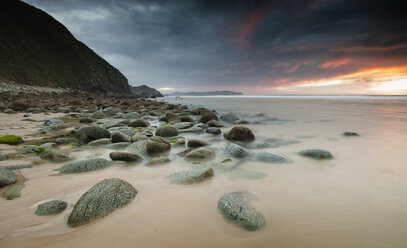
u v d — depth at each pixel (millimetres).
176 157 6355
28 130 10148
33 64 55781
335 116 17203
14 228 2869
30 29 69750
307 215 3186
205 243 2578
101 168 5254
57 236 2713
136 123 11984
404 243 2596
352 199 3709
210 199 3656
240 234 2738
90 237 2689
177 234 2736
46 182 4383
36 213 3219
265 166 5418
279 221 3021
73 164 5156
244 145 7930
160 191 3971
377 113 19000
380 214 3232
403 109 22938
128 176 4773
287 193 3920
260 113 20984
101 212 3123
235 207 3135
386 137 9117
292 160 5906
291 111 22594
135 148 7004
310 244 2566
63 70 65562
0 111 16859
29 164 5359
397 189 4121
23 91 33969
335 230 2832
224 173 4918
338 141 8469
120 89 97375
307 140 8750
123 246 2523
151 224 2941
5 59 48062
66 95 42656
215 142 8391
